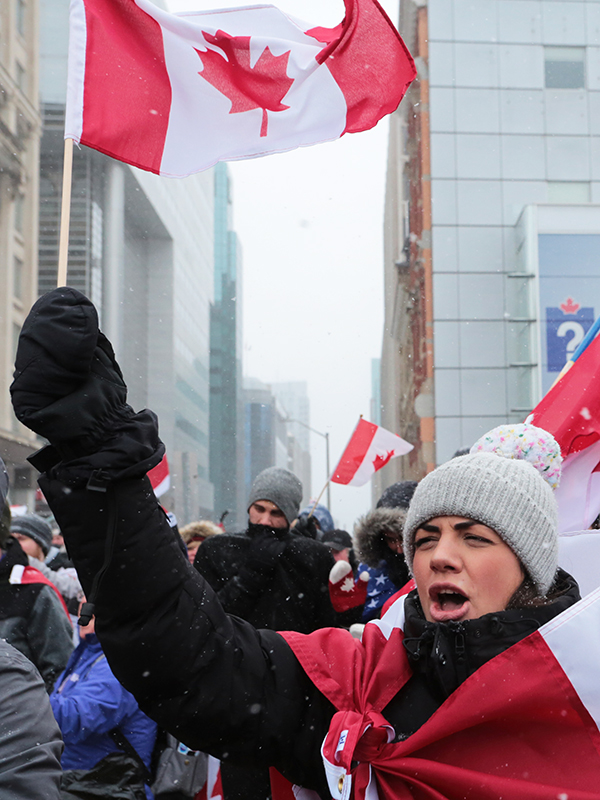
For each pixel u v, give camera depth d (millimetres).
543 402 2631
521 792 1450
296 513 4195
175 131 3023
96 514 1424
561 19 21703
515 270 21297
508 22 21750
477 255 21391
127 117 2920
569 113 21578
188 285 88625
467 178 21531
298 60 3197
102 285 58812
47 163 53094
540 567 1620
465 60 21703
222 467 120188
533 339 20312
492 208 21500
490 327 21203
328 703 1656
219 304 136500
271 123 3170
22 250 34375
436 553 1607
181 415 80875
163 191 75125
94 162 58188
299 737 1625
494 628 1539
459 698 1490
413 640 1601
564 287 20234
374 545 3893
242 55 3146
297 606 4020
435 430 21000
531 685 1480
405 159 28516
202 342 97875
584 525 2475
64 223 2102
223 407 122625
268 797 3385
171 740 3426
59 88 52844
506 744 1521
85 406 1405
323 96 3242
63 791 3117
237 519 115938
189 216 90062
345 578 3881
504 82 21656
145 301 78562
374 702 1590
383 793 1509
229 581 4074
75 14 2834
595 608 1519
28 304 34625
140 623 1481
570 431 2523
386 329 51375
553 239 20359
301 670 1663
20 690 1572
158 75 2996
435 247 21438
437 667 1541
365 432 6379
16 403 1410
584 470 2521
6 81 32750
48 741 1551
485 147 21547
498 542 1608
